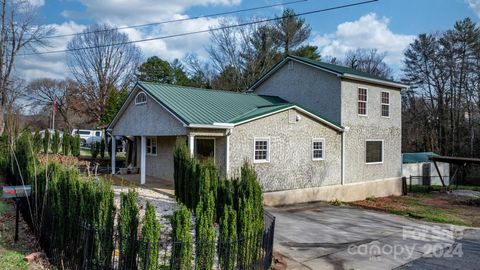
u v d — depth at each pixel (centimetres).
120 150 3541
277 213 1405
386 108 2172
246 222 610
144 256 520
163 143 1805
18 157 1123
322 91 1942
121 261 541
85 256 572
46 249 705
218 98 1761
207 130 1359
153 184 1602
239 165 1438
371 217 1451
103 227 569
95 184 645
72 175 664
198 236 560
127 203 550
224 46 4188
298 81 2064
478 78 3803
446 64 4031
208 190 790
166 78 4878
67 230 630
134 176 1875
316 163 1744
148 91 1588
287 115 1614
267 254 664
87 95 4409
